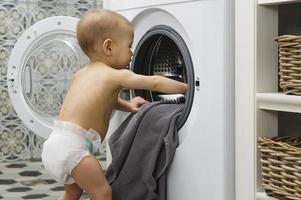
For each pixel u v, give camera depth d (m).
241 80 1.07
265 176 1.03
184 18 1.19
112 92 1.23
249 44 1.05
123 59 1.26
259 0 1.03
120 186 1.27
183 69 1.39
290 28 1.28
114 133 1.36
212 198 1.11
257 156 1.05
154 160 1.21
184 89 1.21
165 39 1.43
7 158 2.57
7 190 1.97
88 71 1.26
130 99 1.54
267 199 1.03
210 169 1.11
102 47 1.25
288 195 0.97
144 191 1.24
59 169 1.18
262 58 1.05
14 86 1.99
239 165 1.09
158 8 1.29
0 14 2.51
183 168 1.19
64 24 1.98
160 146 1.21
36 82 2.15
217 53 1.08
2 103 2.54
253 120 1.05
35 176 2.21
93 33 1.24
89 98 1.21
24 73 2.07
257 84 1.05
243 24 1.06
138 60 1.48
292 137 1.07
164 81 1.19
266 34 1.05
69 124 1.19
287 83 0.98
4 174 2.25
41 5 2.57
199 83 1.14
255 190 1.06
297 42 0.94
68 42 2.10
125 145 1.29
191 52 1.19
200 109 1.14
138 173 1.25
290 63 0.97
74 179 1.20
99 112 1.22
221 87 1.08
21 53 1.99
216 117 1.09
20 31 2.55
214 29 1.09
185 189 1.19
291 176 0.95
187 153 1.18
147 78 1.20
